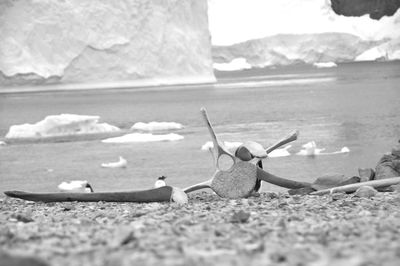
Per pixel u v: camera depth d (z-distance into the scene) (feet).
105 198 33.19
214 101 249.34
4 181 84.69
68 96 309.22
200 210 26.96
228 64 491.72
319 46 480.23
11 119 213.66
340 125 139.85
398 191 33.30
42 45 292.61
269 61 487.20
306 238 17.10
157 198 32.37
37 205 32.86
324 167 83.66
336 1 524.93
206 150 107.45
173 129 153.48
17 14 291.17
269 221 21.95
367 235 17.51
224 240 16.78
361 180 36.11
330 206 27.48
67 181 83.20
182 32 312.71
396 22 514.27
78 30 294.25
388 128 128.98
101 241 16.74
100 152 112.27
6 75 287.89
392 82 307.99
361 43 488.02
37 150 119.34
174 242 16.16
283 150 96.78
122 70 301.84
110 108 240.32
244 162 33.96
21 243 17.15
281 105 209.26
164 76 309.63
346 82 326.24
